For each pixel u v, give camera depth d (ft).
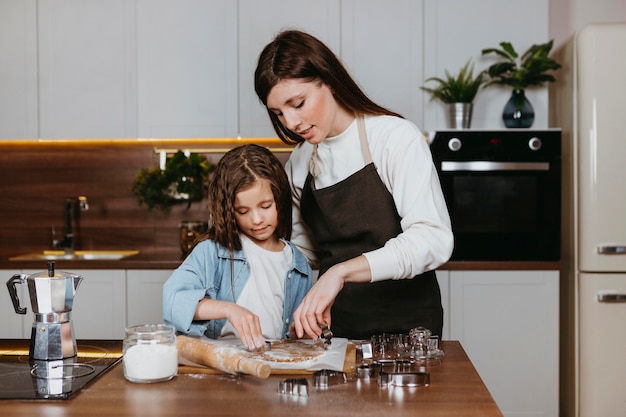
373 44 12.05
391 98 12.08
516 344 11.43
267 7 12.13
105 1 12.26
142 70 12.26
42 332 5.27
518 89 11.71
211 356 4.75
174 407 4.08
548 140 11.41
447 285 11.45
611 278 11.07
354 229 6.41
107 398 4.27
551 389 11.38
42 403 4.19
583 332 11.17
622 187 11.02
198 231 12.66
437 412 3.96
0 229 13.56
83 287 11.66
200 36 12.22
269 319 5.90
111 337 11.70
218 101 12.26
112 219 13.50
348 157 6.32
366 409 4.01
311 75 5.64
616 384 11.09
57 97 12.34
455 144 11.40
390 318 6.56
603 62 11.00
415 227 5.64
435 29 12.01
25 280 5.46
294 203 7.02
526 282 11.42
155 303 11.66
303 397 4.23
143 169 12.89
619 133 11.02
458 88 11.64
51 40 12.30
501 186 11.48
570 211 11.46
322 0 12.08
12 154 13.48
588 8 13.03
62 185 13.50
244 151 5.68
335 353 4.91
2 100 12.36
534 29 11.99
